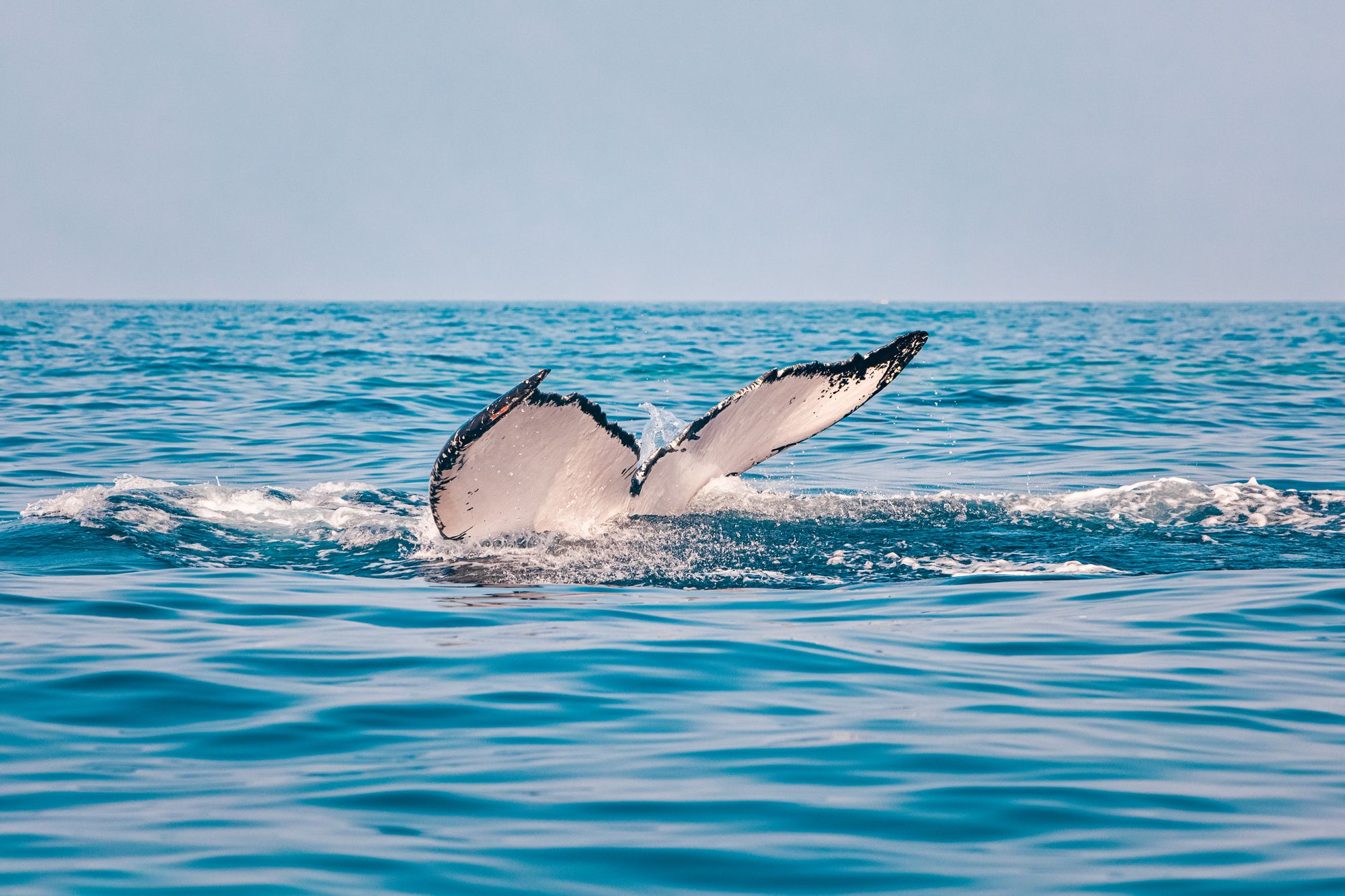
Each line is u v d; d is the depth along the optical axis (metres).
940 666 22.94
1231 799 16.77
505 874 14.51
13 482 46.66
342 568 30.27
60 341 156.75
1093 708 20.61
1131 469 51.44
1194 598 27.41
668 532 31.44
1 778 17.28
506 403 27.25
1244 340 182.25
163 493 36.41
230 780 17.33
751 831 15.75
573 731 19.39
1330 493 36.78
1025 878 14.51
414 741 18.94
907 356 29.25
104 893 13.85
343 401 77.50
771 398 30.45
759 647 23.91
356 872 14.48
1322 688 21.73
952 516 34.00
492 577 29.14
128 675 22.00
